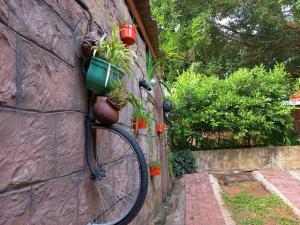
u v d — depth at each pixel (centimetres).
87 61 177
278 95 793
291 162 795
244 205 495
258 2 1027
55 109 142
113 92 182
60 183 143
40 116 128
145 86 399
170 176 704
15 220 108
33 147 121
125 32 274
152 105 513
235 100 784
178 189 658
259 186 634
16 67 112
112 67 174
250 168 798
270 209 469
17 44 114
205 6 1063
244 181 684
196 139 834
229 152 809
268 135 820
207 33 1066
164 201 562
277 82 803
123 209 247
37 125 125
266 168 796
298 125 959
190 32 1006
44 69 133
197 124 818
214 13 1100
